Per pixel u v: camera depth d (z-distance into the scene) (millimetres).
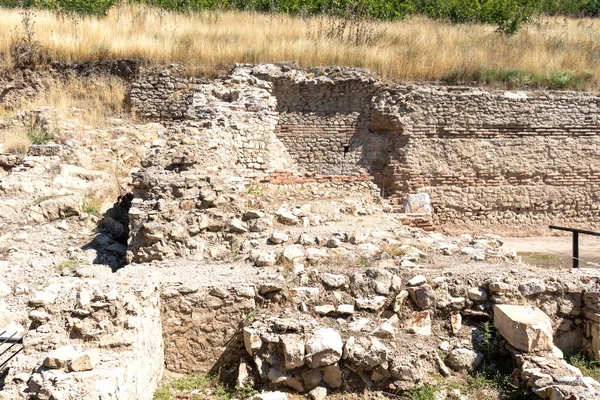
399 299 6590
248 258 7707
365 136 15609
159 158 9859
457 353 6281
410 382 5941
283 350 5977
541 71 16719
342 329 6301
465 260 7660
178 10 21766
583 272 7051
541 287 6695
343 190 12734
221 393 6129
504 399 5926
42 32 17203
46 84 16734
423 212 14281
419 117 15250
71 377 4820
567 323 6758
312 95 15570
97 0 20109
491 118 15492
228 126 12805
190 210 8430
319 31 17922
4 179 10914
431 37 18250
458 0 25672
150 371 5957
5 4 22469
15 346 6414
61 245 9766
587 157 15867
